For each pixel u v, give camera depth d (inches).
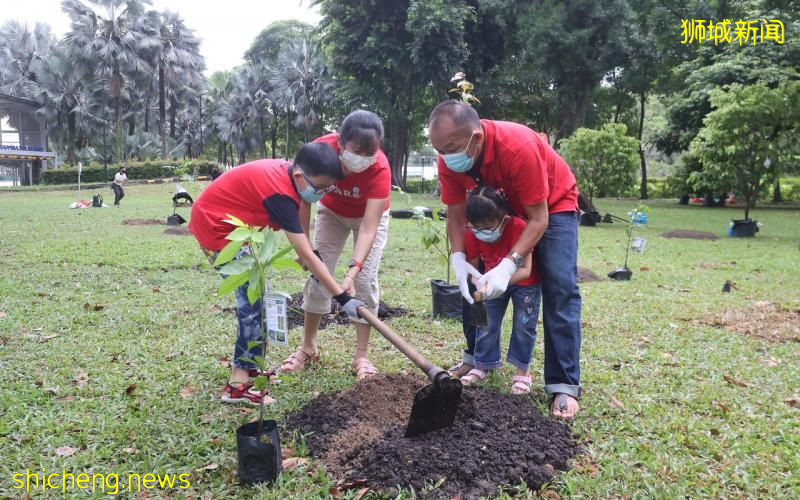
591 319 214.2
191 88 1840.6
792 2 776.3
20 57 1873.8
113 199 878.4
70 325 191.8
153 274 280.4
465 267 128.8
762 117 504.4
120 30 1414.9
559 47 914.1
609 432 120.9
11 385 140.6
